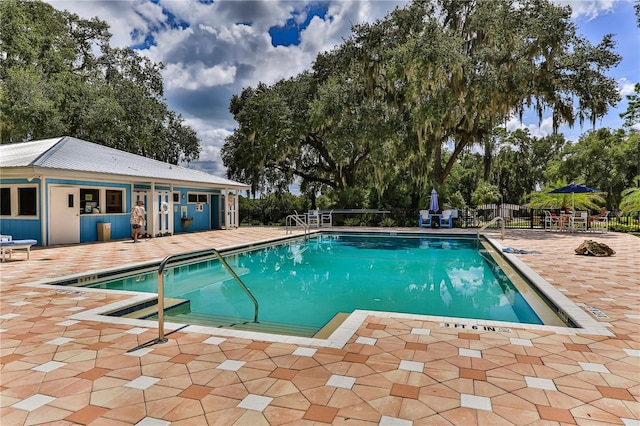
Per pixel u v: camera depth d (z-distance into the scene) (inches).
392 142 719.1
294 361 114.3
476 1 652.7
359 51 707.4
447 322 152.1
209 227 717.3
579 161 1085.1
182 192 641.0
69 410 87.2
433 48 587.2
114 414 85.3
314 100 755.4
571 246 405.4
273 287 266.8
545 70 559.2
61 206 445.7
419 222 719.7
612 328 142.9
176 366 111.1
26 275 256.8
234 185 731.4
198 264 354.3
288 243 525.7
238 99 899.4
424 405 88.1
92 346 127.9
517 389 95.9
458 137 735.7
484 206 842.8
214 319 187.0
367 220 783.1
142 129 871.1
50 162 416.8
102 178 470.3
